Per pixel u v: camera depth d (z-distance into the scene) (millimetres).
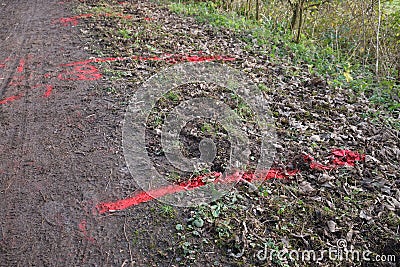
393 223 3672
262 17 9711
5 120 5113
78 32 8102
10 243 3412
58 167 4262
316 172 4273
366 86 6340
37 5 10344
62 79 6125
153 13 9516
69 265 3219
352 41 8328
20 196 3896
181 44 7531
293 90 6090
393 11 8711
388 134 5066
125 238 3439
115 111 5184
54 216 3666
